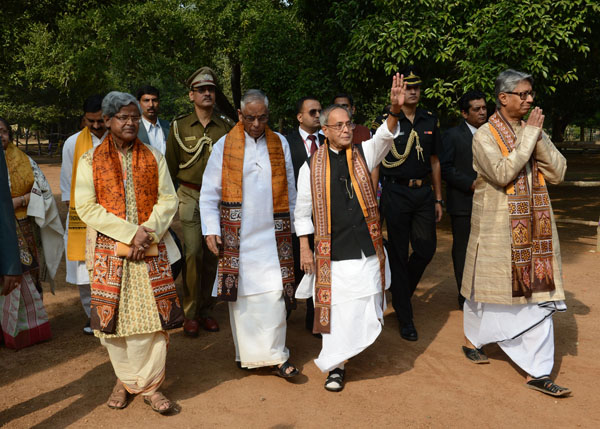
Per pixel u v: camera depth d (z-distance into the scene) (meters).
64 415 3.16
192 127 4.46
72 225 4.29
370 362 3.95
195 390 3.49
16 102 35.38
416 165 4.48
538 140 3.45
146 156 3.26
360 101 9.96
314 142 4.64
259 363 3.59
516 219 3.48
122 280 3.10
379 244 3.55
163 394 3.43
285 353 3.69
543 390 3.40
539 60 7.14
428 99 8.48
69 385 3.56
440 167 4.82
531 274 3.48
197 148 4.38
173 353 4.12
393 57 7.70
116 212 3.13
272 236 3.67
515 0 7.20
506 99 3.51
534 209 3.51
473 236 3.73
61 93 32.16
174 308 3.21
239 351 3.72
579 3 6.93
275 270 3.64
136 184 3.19
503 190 3.55
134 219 3.18
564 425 3.02
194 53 22.03
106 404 3.30
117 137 3.18
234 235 3.56
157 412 3.20
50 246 4.57
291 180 3.87
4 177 2.63
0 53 15.60
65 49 22.41
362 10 8.54
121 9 19.88
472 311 3.89
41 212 4.28
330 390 3.48
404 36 7.48
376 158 3.58
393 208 4.46
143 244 3.08
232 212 3.57
